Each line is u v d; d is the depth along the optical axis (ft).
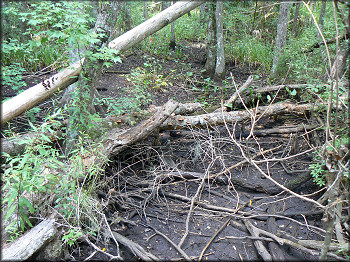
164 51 28.17
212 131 15.65
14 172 8.12
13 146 11.52
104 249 9.21
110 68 23.59
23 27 22.30
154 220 10.76
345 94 11.80
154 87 20.61
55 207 8.89
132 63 25.39
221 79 22.50
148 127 12.65
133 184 12.26
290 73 20.07
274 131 16.03
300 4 25.29
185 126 14.71
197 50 31.17
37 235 8.08
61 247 8.50
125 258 9.02
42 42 9.79
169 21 12.66
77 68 11.30
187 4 12.69
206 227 10.43
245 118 15.61
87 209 9.43
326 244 7.63
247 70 25.40
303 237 9.89
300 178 11.88
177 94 20.80
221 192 12.26
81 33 9.93
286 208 11.25
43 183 9.50
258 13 30.83
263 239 9.36
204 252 9.36
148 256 8.80
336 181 7.98
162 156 13.20
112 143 12.14
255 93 18.17
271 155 14.40
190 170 13.44
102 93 19.24
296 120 17.75
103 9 11.61
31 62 21.03
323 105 14.30
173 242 9.56
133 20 32.55
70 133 11.83
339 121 11.53
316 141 13.91
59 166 9.60
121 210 11.14
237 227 10.32
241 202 11.53
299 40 21.38
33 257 8.07
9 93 17.28
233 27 29.76
